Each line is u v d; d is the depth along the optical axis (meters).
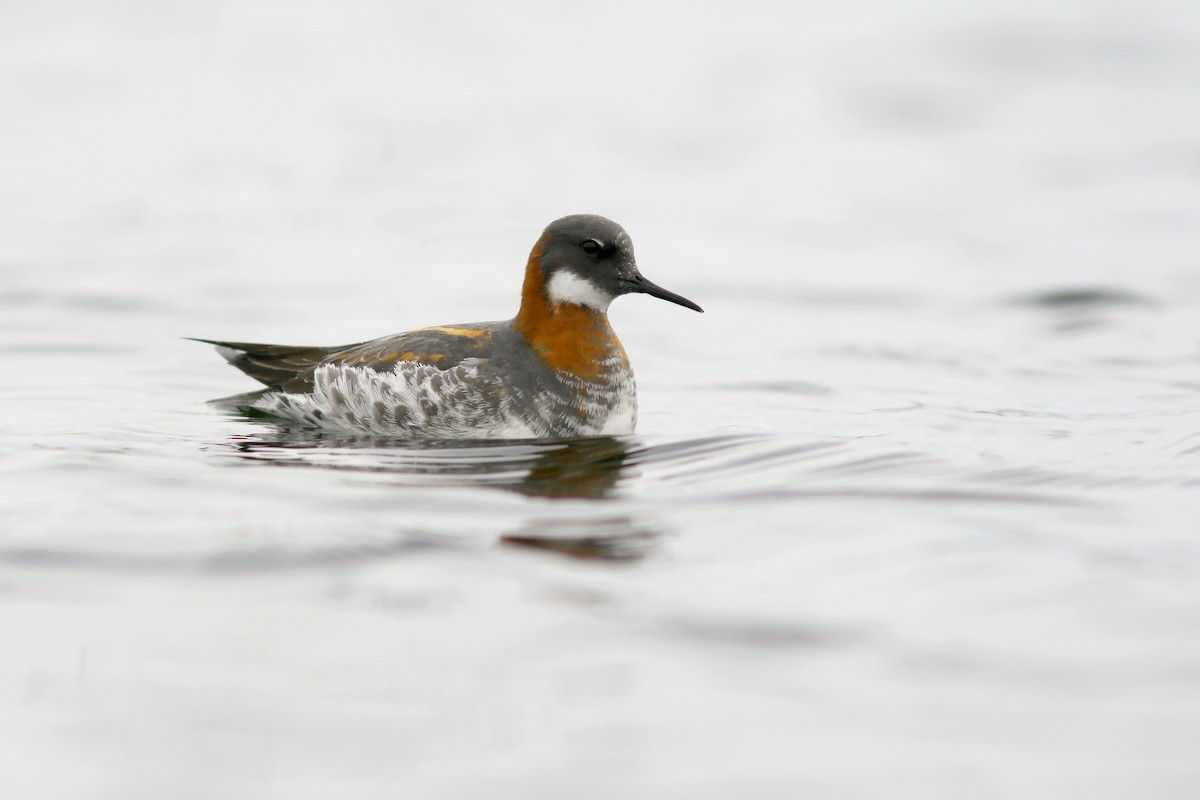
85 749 6.75
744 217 24.67
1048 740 6.82
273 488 10.84
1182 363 16.06
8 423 12.96
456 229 23.33
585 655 7.70
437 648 7.77
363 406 13.14
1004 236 23.39
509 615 8.21
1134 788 6.41
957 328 18.30
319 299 19.28
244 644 7.83
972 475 11.20
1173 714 7.01
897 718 7.04
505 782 6.49
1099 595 8.41
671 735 6.89
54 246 21.80
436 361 13.01
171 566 8.96
